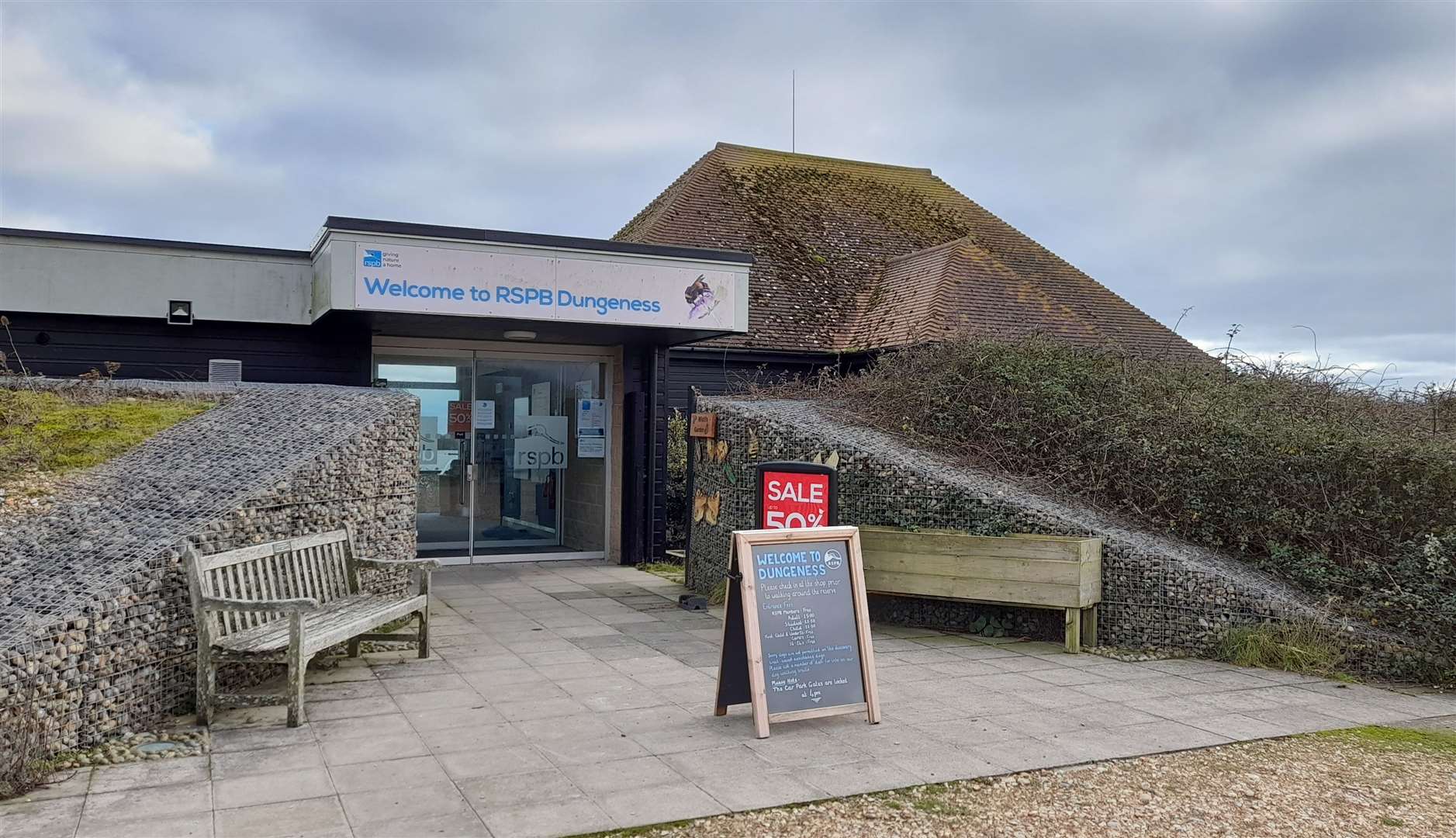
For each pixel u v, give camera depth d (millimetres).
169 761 5020
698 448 11516
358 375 12211
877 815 4391
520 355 13594
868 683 5871
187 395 9188
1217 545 8852
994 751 5312
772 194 20984
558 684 6727
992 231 22500
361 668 7195
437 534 13219
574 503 13977
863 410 11320
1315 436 8703
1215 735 5699
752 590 5707
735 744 5383
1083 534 8367
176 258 11344
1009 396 10367
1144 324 19375
